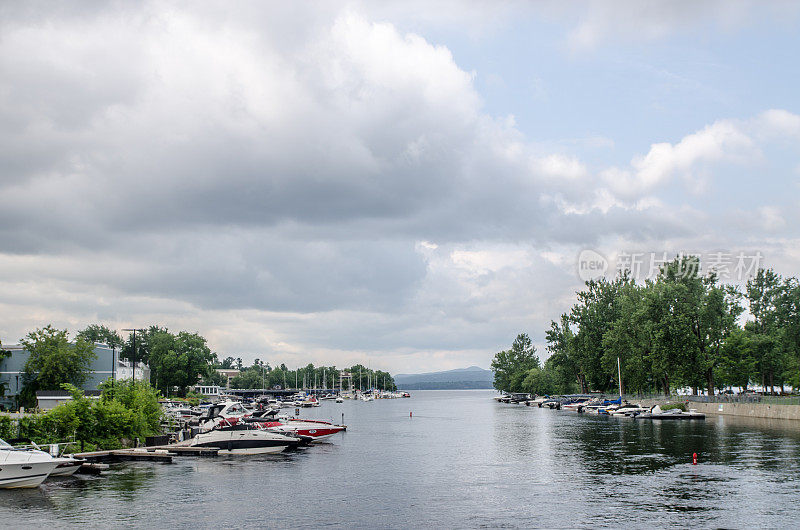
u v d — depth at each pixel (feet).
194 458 203.31
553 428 321.73
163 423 269.85
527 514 118.83
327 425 281.13
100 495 138.00
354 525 112.16
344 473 171.83
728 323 383.86
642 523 110.22
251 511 123.03
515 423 374.02
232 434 215.72
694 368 380.37
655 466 170.09
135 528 110.01
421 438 281.95
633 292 453.58
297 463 192.95
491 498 134.41
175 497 136.77
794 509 117.91
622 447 218.18
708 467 165.48
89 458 187.52
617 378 500.33
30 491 142.41
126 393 236.22
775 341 375.25
